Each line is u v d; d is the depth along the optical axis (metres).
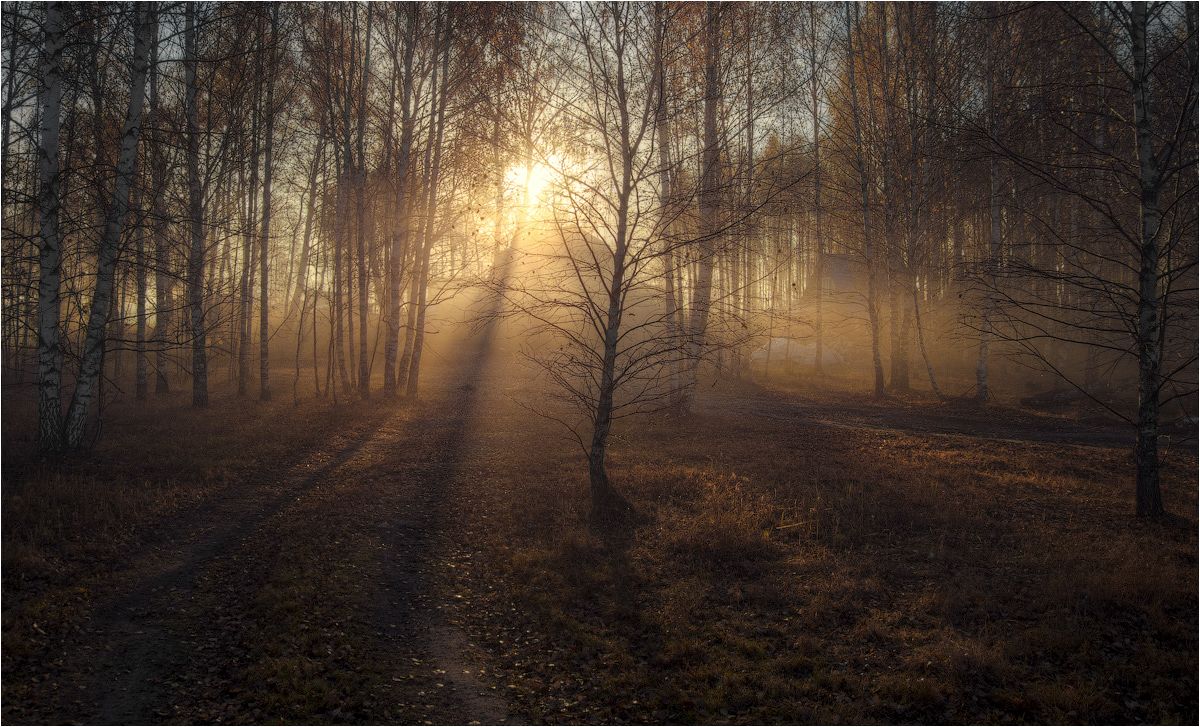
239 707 4.71
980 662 5.31
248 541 8.04
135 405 17.84
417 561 7.95
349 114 19.30
